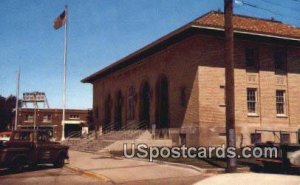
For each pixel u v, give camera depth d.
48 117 69.19
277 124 32.75
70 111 70.25
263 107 32.38
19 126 67.75
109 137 35.59
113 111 47.28
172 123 33.62
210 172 18.31
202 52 30.55
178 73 33.09
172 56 34.28
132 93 42.19
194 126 30.30
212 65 30.81
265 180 14.93
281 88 33.53
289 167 17.80
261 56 33.00
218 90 30.77
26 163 20.20
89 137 42.12
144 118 39.88
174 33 31.02
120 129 44.97
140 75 40.50
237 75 31.56
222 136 30.36
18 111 68.06
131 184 15.52
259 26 33.69
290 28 36.28
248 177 15.79
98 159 25.23
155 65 37.31
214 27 29.73
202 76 30.30
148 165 21.25
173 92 33.75
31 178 17.66
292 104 33.78
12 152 19.72
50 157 21.38
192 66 31.00
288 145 18.00
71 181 16.73
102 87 51.94
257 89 32.41
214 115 30.36
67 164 22.78
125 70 44.47
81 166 21.62
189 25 29.16
